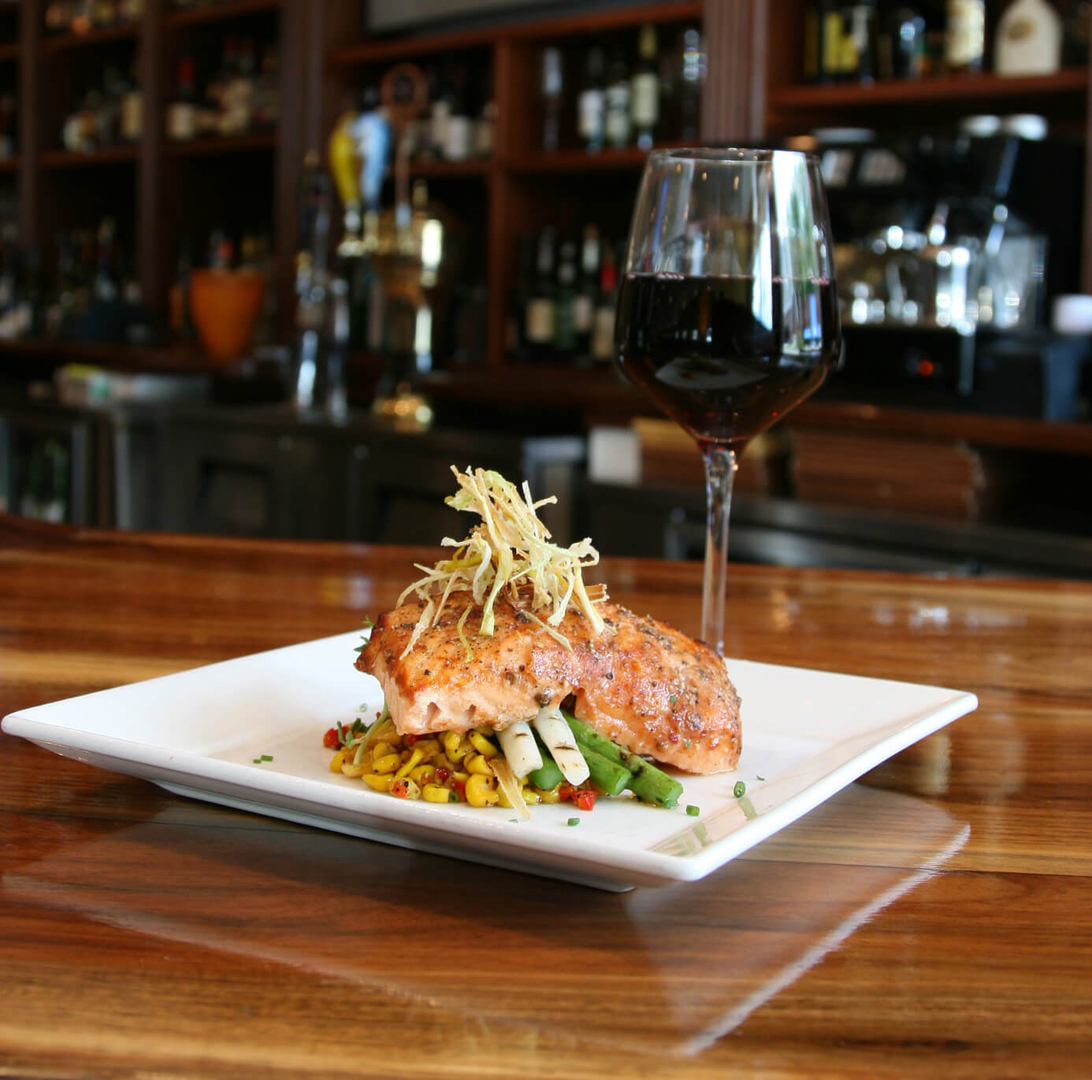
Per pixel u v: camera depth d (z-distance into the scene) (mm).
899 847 518
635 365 700
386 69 3303
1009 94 2131
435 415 2920
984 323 2041
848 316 2109
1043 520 1934
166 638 791
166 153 3729
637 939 434
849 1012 389
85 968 406
